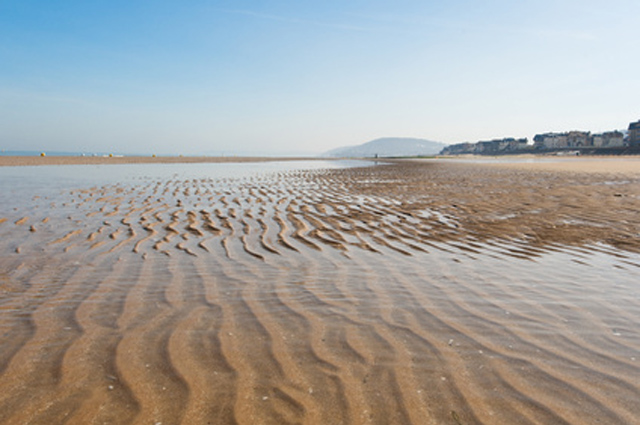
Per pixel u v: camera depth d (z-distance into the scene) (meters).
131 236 6.71
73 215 8.56
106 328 3.24
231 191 13.74
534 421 2.13
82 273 4.70
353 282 4.50
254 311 3.64
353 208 10.09
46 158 37.59
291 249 6.04
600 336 3.19
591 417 2.17
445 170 28.75
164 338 3.07
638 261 5.42
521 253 5.86
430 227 7.75
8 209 9.18
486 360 2.79
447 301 3.95
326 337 3.13
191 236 6.80
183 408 2.21
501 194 12.95
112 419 2.12
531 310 3.73
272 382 2.48
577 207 9.94
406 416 2.16
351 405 2.26
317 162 50.19
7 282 4.36
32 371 2.59
